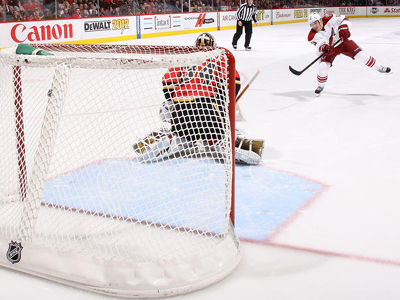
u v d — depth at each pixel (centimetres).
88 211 263
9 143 296
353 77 828
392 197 309
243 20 1270
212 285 211
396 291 207
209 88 258
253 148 371
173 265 204
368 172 356
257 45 1416
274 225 269
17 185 271
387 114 547
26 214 222
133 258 212
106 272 204
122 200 261
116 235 237
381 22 2389
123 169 321
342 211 288
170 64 210
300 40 1547
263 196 310
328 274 220
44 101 483
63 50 279
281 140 446
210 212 262
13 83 270
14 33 1117
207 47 242
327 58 643
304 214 283
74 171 318
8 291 206
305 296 203
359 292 206
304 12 2555
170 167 330
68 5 1281
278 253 238
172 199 282
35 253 218
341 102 621
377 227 266
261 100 644
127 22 1505
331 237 255
